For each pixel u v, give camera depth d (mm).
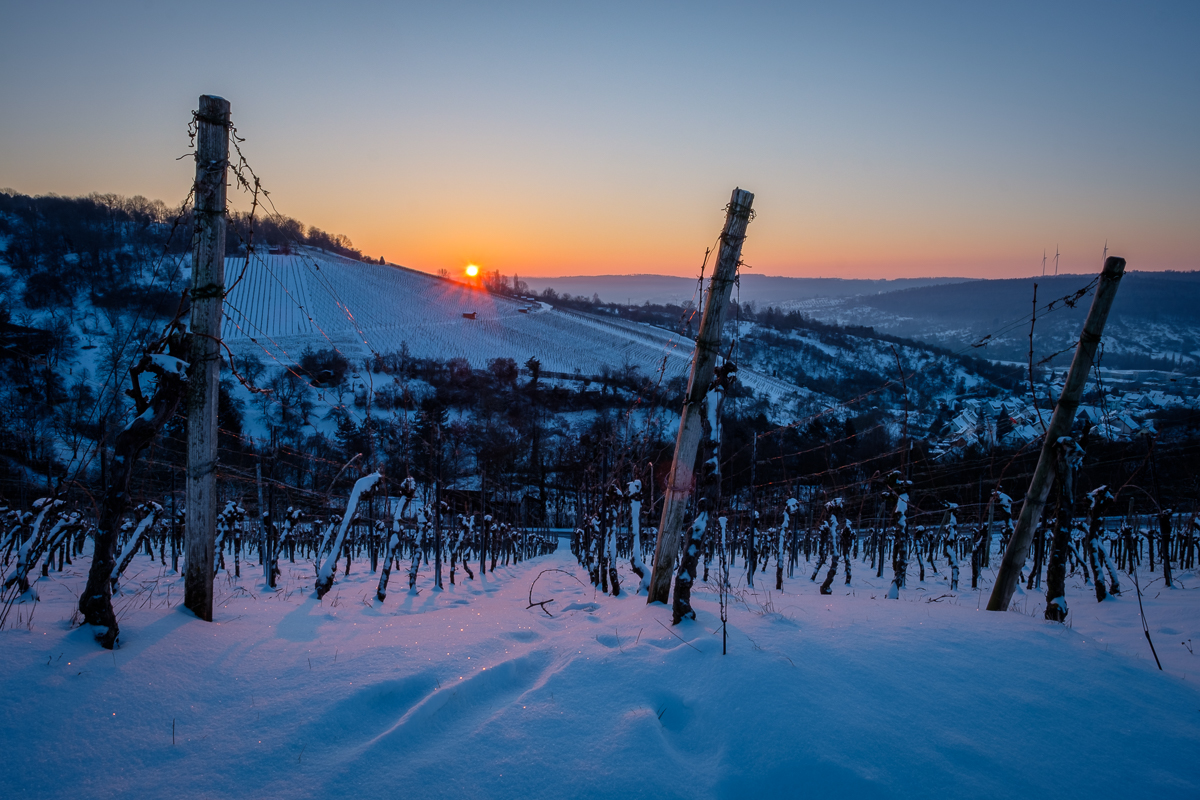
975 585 13547
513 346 91250
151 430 5387
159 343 5820
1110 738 3932
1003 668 4734
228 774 3406
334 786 3340
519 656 5215
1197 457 18906
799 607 6871
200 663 4715
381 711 4227
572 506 46625
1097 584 9516
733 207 6961
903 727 3947
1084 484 17844
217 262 6312
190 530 6125
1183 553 15797
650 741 3863
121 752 3533
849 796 3408
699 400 6906
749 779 3602
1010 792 3443
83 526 10680
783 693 4266
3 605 5785
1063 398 7305
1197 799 3428
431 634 5871
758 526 21078
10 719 3576
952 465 25672
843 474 32188
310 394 56094
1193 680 4926
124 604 6277
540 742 3828
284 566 19250
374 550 18375
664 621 6188
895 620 5941
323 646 5352
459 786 3391
